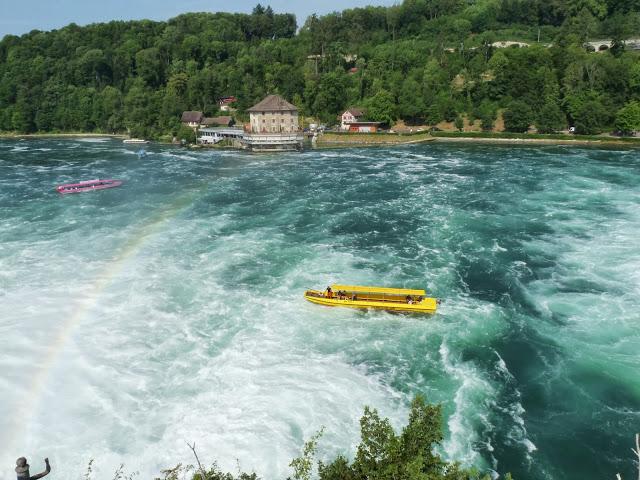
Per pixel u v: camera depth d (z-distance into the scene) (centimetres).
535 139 15850
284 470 3019
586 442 3291
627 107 14912
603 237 6519
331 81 19475
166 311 4806
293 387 3753
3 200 9006
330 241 6700
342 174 11175
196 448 3188
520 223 7225
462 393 3734
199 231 7112
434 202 8481
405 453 2127
